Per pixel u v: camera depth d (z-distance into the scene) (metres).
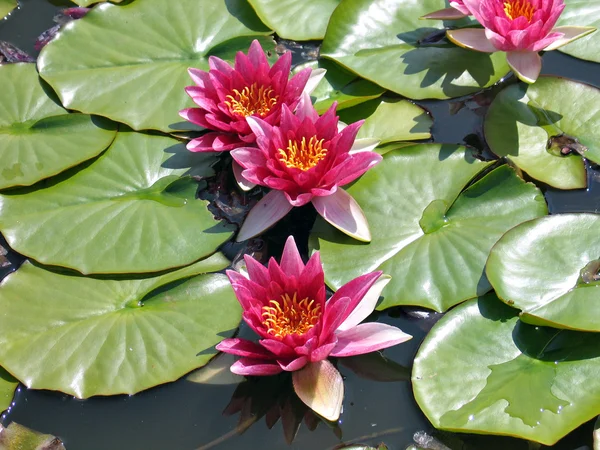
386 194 1.67
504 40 1.75
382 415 1.34
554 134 1.78
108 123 1.88
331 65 2.02
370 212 1.64
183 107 1.91
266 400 1.39
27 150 1.79
